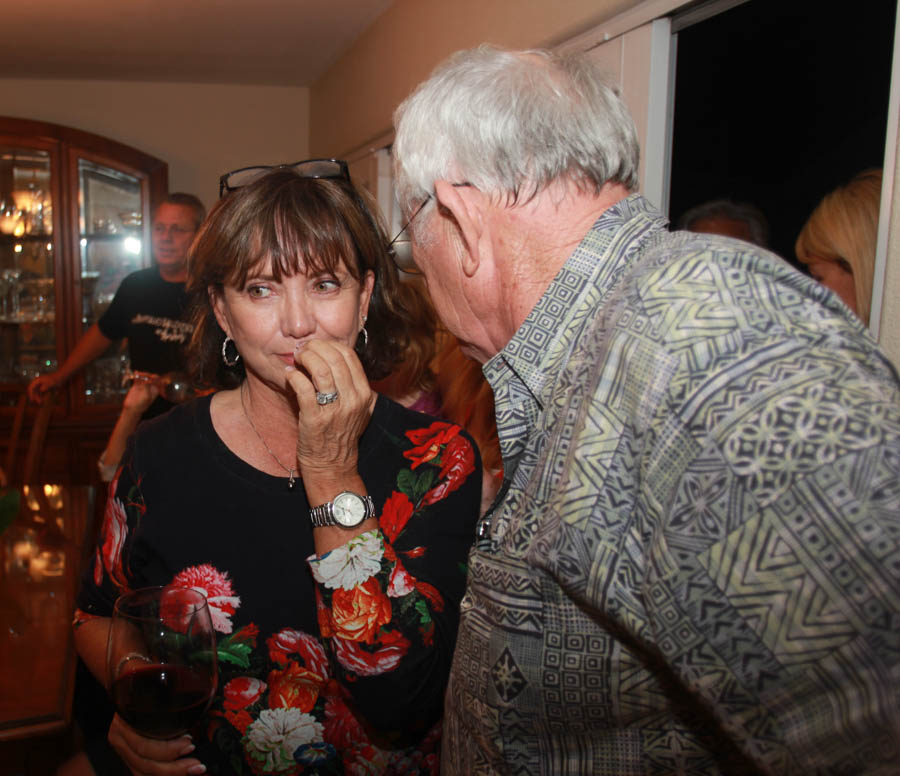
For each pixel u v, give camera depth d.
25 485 2.40
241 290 0.88
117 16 3.51
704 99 1.61
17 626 1.41
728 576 0.46
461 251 0.73
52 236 4.34
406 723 0.81
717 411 0.47
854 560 0.42
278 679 0.91
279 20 3.64
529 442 0.68
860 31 1.21
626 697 0.59
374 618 0.76
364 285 0.96
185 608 0.81
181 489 0.93
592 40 1.93
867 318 1.20
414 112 0.73
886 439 0.42
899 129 1.10
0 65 4.34
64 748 1.18
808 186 1.32
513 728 0.66
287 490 0.92
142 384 2.01
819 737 0.44
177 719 0.79
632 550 0.54
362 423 0.79
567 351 0.66
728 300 0.51
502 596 0.65
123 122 4.86
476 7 2.55
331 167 0.92
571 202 0.67
